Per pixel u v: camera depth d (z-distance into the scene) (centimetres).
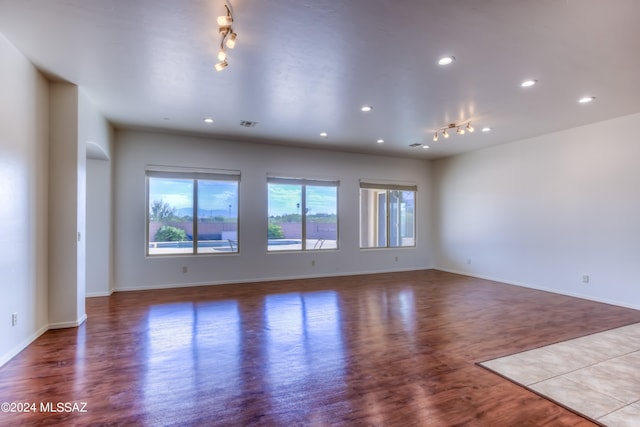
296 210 701
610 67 325
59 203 369
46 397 234
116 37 276
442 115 476
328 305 483
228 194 644
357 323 402
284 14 242
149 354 309
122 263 566
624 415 215
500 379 263
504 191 657
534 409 221
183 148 603
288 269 686
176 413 216
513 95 399
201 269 617
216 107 446
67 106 371
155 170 585
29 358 297
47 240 363
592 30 261
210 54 304
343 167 739
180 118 496
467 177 744
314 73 342
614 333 368
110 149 532
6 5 231
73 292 379
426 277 713
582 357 304
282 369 280
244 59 313
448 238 793
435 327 387
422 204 828
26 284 320
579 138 534
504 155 658
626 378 265
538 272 594
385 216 796
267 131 570
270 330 376
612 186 492
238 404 227
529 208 610
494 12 239
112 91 391
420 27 259
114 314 433
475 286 619
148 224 590
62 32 268
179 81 362
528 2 227
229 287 602
